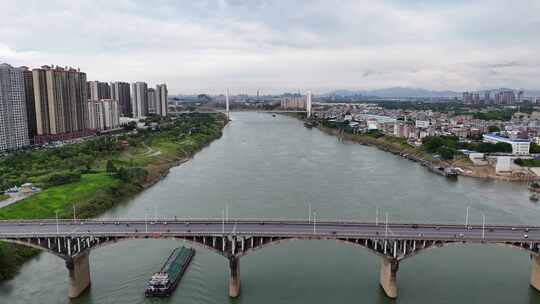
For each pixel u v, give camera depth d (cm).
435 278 13300
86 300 12106
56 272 13962
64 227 13775
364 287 12775
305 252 15138
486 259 14650
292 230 13288
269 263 14288
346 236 12462
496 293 12400
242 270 13812
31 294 12544
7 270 13612
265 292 12462
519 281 13138
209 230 13262
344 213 19550
